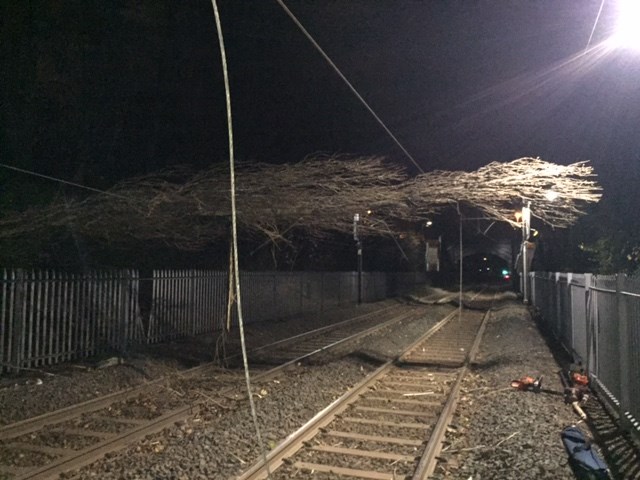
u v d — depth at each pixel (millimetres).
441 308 35469
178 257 20047
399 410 9391
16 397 9133
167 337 16031
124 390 10078
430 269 63125
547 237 34906
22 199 13742
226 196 11695
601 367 10016
